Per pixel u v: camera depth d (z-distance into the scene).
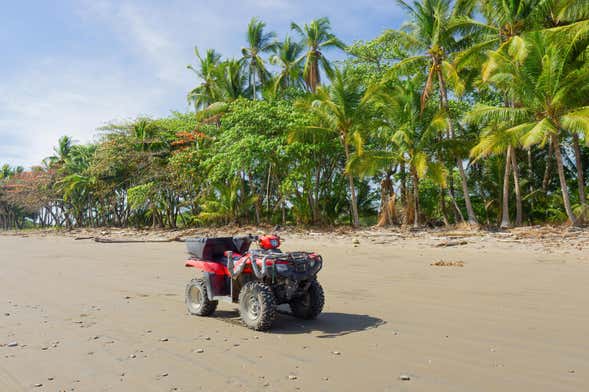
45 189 60.31
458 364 4.55
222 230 32.38
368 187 36.12
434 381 4.12
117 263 14.13
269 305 5.94
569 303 7.03
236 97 38.84
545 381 4.05
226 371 4.51
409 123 25.66
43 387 4.20
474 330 5.74
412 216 28.28
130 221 57.97
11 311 7.44
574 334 5.43
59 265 14.00
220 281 6.88
